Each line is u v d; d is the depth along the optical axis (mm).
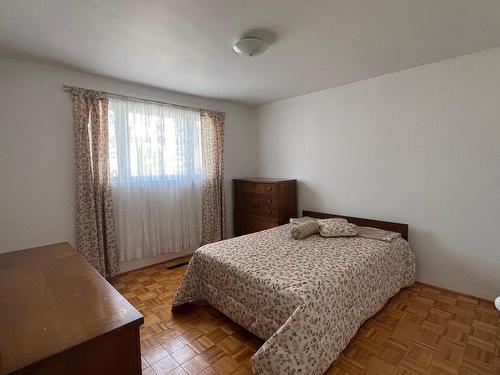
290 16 1723
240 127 4328
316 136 3598
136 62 2479
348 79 3045
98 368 832
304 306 1504
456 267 2557
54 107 2600
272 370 1456
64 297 1048
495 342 1843
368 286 2066
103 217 2922
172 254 3666
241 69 2684
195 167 3775
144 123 3225
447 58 2461
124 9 1626
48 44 2104
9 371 660
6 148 2385
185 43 2094
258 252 2268
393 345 1830
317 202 3652
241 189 4066
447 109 2512
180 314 2283
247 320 1872
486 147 2332
